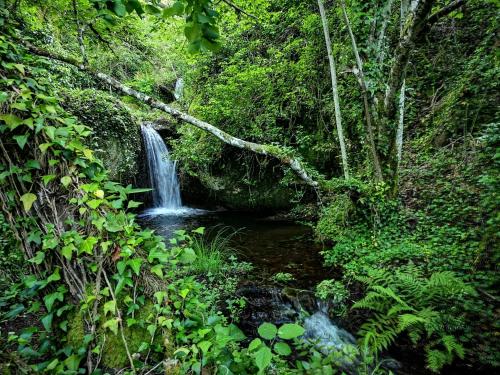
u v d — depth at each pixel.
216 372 1.60
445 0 6.55
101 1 1.54
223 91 8.17
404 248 4.59
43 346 1.66
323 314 3.92
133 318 1.61
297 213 8.76
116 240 1.65
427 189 5.89
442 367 2.98
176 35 7.12
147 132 10.29
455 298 3.41
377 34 5.65
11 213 1.66
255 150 5.32
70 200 1.61
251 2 7.14
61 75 7.04
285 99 8.63
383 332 3.15
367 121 5.63
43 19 4.35
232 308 3.90
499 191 4.19
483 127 5.96
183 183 10.80
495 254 3.62
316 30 7.83
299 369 2.04
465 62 7.39
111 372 1.54
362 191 5.52
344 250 5.21
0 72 1.64
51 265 1.67
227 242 6.64
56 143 1.66
